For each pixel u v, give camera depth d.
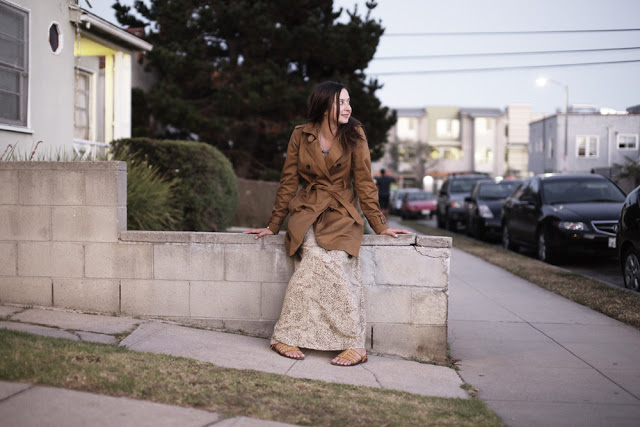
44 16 8.66
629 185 26.97
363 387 3.77
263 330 4.85
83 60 11.53
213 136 16.61
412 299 4.66
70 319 4.71
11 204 5.00
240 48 18.09
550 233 10.60
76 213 4.95
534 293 7.78
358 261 4.43
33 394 2.99
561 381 4.29
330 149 4.27
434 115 65.19
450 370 4.45
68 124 9.32
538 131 44.78
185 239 4.88
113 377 3.30
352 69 18.00
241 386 3.46
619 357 4.90
